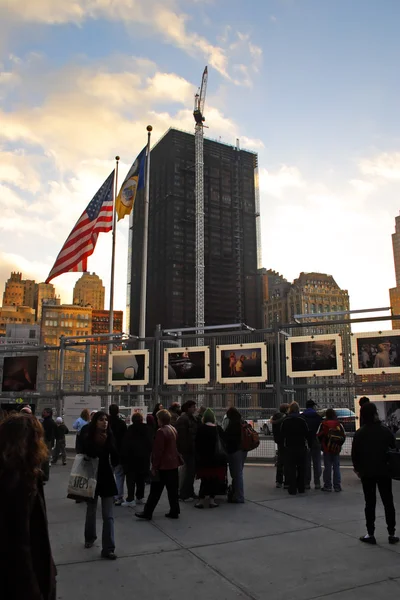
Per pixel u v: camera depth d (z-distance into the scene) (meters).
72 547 6.49
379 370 13.21
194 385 15.65
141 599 4.78
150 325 166.62
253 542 6.65
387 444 6.62
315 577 5.32
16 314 190.62
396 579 5.24
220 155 183.75
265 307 169.25
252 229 184.12
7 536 2.62
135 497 9.98
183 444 9.67
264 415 14.36
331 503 9.17
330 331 15.73
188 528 7.41
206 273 169.88
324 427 10.40
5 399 18.62
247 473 12.90
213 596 4.85
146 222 20.67
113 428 9.91
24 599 2.53
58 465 14.66
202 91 182.50
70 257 20.84
